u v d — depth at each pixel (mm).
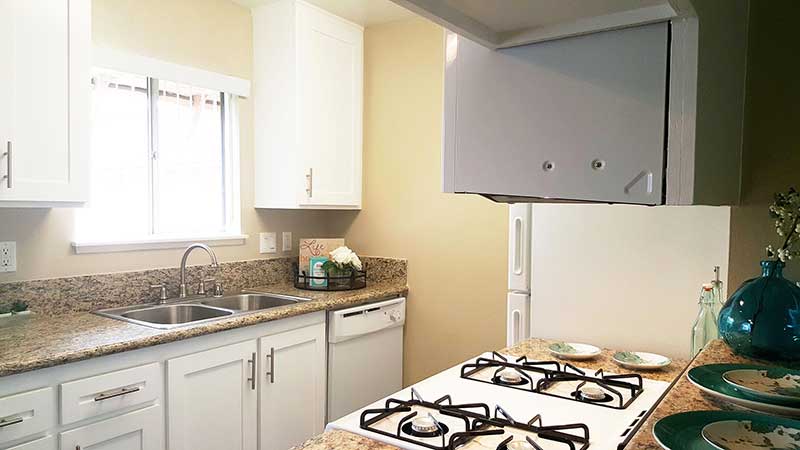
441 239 3145
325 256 3102
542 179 993
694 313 1757
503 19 925
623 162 910
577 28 927
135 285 2516
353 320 2793
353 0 2904
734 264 1688
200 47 2787
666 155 876
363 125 3410
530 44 997
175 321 2562
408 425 1229
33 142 1923
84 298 2336
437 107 3131
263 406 2375
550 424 1256
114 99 2541
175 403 2020
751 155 1638
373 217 3400
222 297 2768
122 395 1848
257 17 3025
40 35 1936
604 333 1917
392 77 3291
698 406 962
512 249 2150
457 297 3096
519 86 1013
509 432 1199
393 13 3107
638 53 893
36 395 1636
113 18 2430
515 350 1895
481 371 1692
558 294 2008
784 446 783
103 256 2424
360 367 2906
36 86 1928
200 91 2895
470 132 1074
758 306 1229
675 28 865
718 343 1400
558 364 1646
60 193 2002
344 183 3229
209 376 2148
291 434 2518
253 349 2322
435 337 3178
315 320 2635
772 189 1615
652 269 1826
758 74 1608
